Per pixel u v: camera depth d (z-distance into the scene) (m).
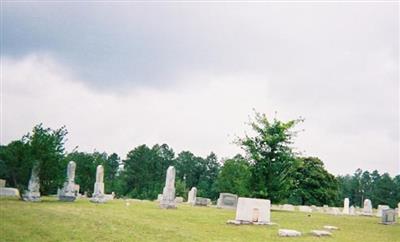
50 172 35.72
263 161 41.88
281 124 43.00
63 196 37.31
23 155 35.47
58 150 36.78
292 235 20.98
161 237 17.89
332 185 83.94
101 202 39.09
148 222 22.31
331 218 37.47
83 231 17.80
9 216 19.73
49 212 22.59
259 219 26.36
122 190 108.44
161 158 128.38
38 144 35.62
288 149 42.94
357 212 58.78
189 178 127.94
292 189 66.12
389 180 118.44
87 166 74.75
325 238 20.88
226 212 36.03
